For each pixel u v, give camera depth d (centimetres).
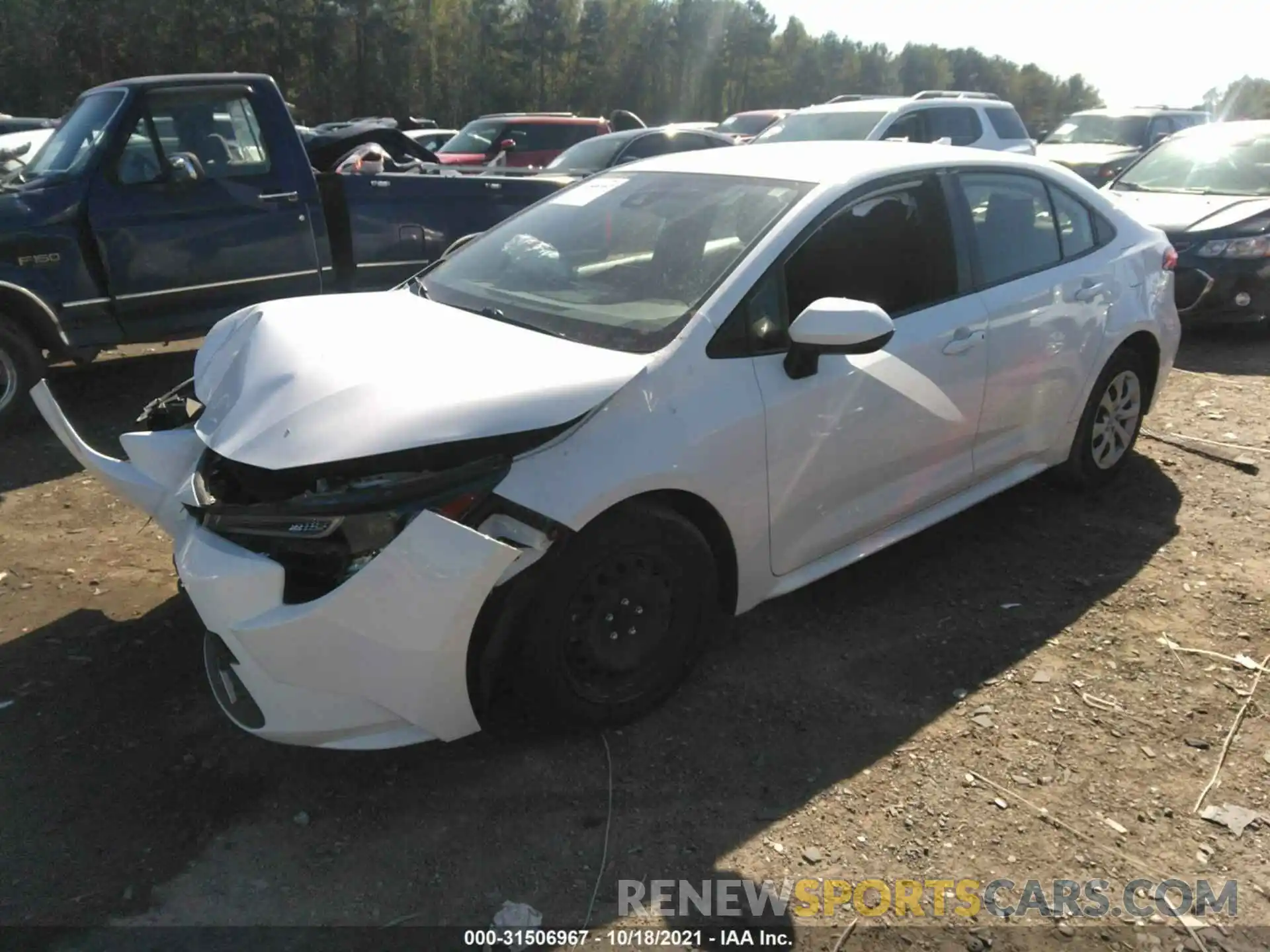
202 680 331
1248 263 721
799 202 334
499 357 285
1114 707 314
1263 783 280
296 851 258
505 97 5919
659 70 7056
